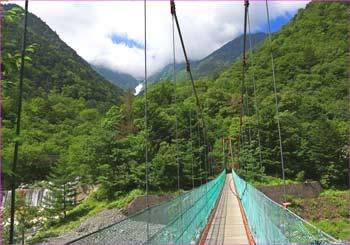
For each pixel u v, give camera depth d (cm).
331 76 6191
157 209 612
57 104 8556
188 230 894
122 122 5322
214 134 7094
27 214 3478
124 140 4475
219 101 8275
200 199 1242
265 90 6094
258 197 944
